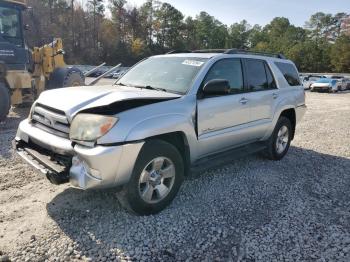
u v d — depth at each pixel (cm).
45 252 321
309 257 333
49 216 386
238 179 529
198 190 479
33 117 436
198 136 444
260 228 383
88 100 385
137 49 8312
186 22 11388
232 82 513
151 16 9969
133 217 391
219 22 12275
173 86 458
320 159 675
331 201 466
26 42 1022
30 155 407
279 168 598
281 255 335
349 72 8912
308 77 3353
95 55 7612
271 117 593
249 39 12619
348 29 12219
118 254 325
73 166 357
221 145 493
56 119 387
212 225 385
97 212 398
